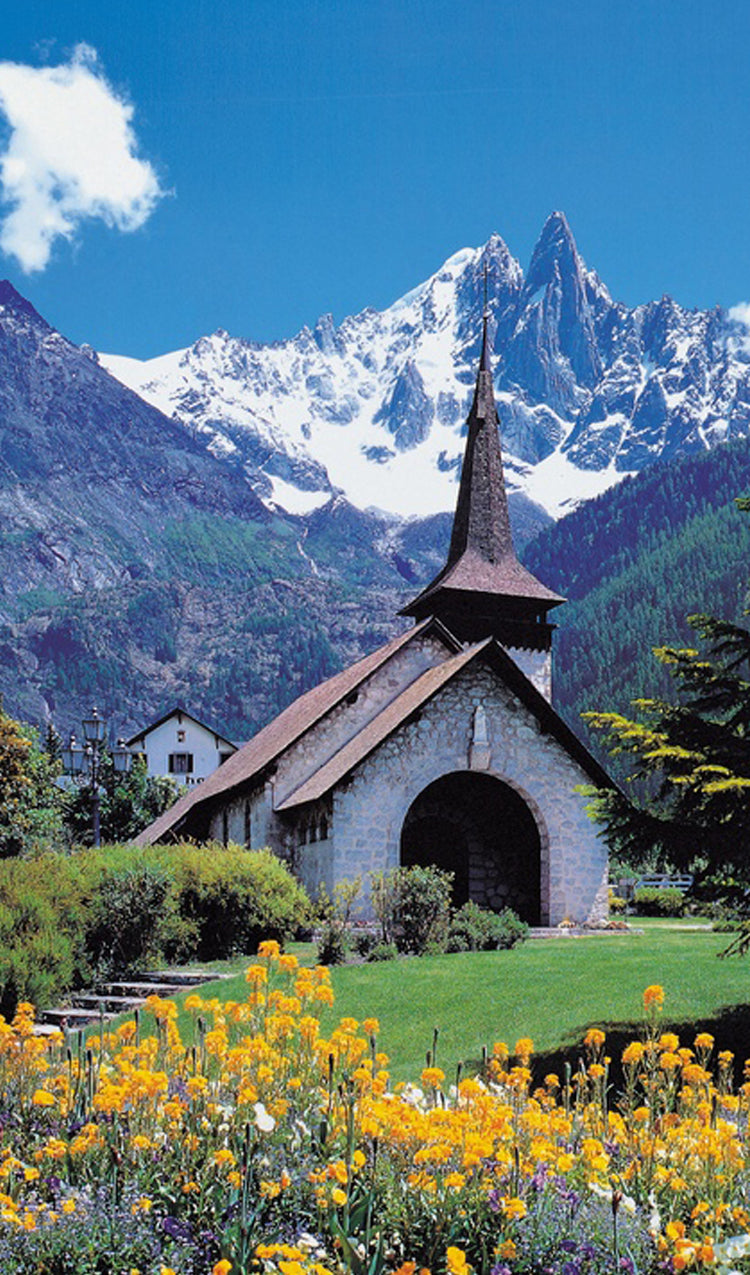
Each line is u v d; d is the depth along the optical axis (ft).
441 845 126.31
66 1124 26.91
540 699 120.98
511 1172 24.39
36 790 150.71
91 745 112.98
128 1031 30.60
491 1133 25.08
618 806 55.42
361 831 113.50
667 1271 22.84
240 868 90.02
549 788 121.39
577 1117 30.32
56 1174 24.54
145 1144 24.35
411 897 91.25
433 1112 24.23
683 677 58.08
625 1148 27.37
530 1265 22.95
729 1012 62.03
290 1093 28.94
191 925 86.84
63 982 73.61
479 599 163.12
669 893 150.10
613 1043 57.47
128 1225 22.67
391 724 116.47
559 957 81.10
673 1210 25.03
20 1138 26.61
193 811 161.89
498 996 68.39
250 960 87.51
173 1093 28.48
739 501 59.11
